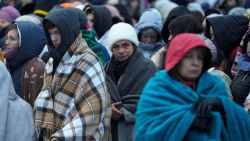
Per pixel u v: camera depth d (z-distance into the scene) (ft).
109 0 56.90
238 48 32.89
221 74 30.50
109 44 30.01
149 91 23.35
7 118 28.48
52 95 28.55
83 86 27.84
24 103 29.22
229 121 22.94
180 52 22.70
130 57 29.73
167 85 23.20
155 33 40.40
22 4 59.00
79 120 27.48
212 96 23.17
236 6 58.03
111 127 29.14
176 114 22.72
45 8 45.24
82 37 30.91
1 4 50.90
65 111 28.04
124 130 29.01
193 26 29.27
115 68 29.91
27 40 31.55
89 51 28.40
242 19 34.37
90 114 27.48
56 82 28.35
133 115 28.86
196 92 23.24
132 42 29.68
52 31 28.73
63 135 27.22
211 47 32.17
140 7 69.21
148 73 29.14
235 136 23.08
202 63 23.17
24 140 28.58
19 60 31.63
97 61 28.22
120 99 29.12
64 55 28.32
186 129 22.48
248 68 30.32
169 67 22.90
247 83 30.25
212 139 22.54
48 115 28.37
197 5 57.16
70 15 28.60
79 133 27.32
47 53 31.96
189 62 22.90
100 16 42.11
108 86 29.30
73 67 28.12
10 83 28.86
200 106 22.59
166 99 23.08
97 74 27.94
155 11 41.16
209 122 22.80
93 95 27.68
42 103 28.58
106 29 42.39
